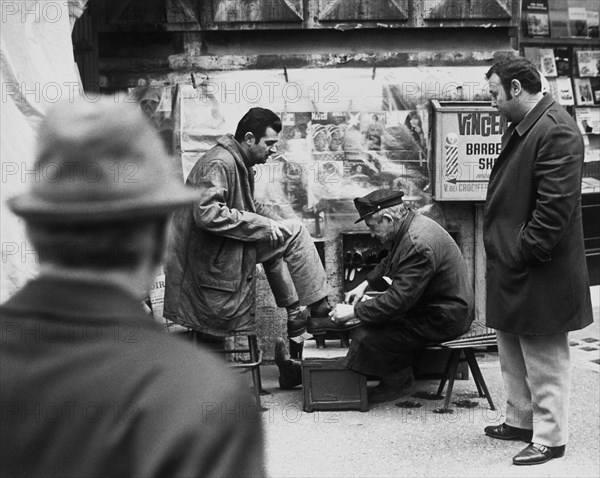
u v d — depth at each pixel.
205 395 1.43
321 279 6.16
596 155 8.96
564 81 8.84
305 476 4.84
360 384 5.93
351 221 6.88
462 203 6.92
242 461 1.42
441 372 6.38
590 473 4.85
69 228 1.47
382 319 5.77
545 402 5.01
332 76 6.83
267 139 5.95
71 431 1.44
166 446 1.40
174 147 6.79
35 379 1.46
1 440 1.46
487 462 5.04
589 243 8.89
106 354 1.47
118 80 6.77
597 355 7.18
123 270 1.51
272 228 5.88
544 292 4.89
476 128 6.71
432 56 6.88
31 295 1.49
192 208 5.87
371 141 6.86
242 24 6.74
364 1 6.77
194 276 5.91
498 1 6.79
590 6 8.93
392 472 4.89
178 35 6.78
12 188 4.02
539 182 4.84
